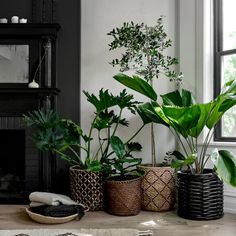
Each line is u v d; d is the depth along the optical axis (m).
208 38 2.43
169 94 2.26
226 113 2.41
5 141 2.80
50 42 2.65
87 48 2.70
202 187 2.01
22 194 2.67
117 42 2.30
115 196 2.17
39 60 2.65
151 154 2.58
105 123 2.38
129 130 2.63
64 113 2.69
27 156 2.66
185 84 2.51
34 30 2.60
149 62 2.27
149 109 2.28
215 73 2.46
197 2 2.45
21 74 2.69
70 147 2.51
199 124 1.95
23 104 2.67
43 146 2.24
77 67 2.69
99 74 2.68
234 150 2.25
